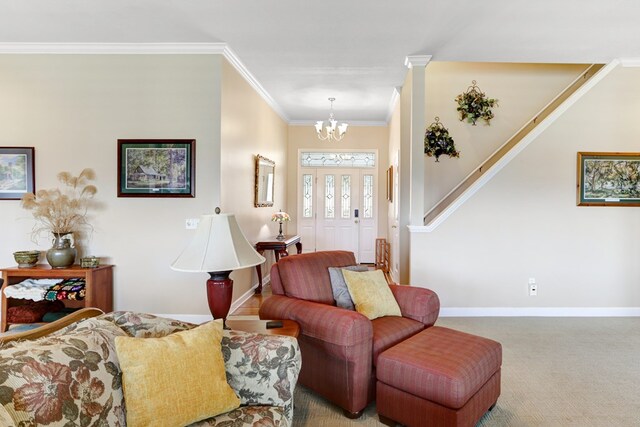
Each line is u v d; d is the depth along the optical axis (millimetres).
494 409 2217
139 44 3629
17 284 3359
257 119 4996
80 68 3684
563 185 4016
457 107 5156
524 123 5117
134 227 3701
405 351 2055
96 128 3691
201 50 3660
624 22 3174
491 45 3662
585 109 4004
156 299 3715
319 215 7289
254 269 4977
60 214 3447
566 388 2463
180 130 3686
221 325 1544
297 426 2045
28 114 3686
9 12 3029
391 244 6191
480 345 2129
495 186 4012
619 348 3131
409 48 3746
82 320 1453
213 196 3682
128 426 1208
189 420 1278
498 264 4023
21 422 944
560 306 4039
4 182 3682
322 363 2223
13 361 1029
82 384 1114
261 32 3391
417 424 1908
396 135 5473
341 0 2848
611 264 4035
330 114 6504
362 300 2551
